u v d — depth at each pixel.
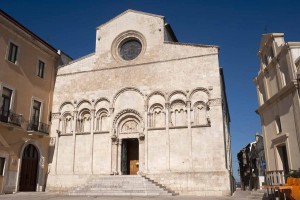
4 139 25.84
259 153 53.94
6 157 25.78
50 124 32.62
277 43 24.28
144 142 28.80
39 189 29.44
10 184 25.92
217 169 25.72
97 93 32.19
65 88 33.75
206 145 26.67
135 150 30.70
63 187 29.72
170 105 29.08
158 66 30.73
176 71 29.88
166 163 27.41
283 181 19.23
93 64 33.53
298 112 20.08
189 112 28.06
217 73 28.28
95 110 31.70
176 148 27.56
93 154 30.20
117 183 25.38
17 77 28.52
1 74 26.48
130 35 33.31
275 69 24.42
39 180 29.61
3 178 25.20
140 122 29.67
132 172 30.05
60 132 32.12
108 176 26.94
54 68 34.78
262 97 28.27
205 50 29.45
